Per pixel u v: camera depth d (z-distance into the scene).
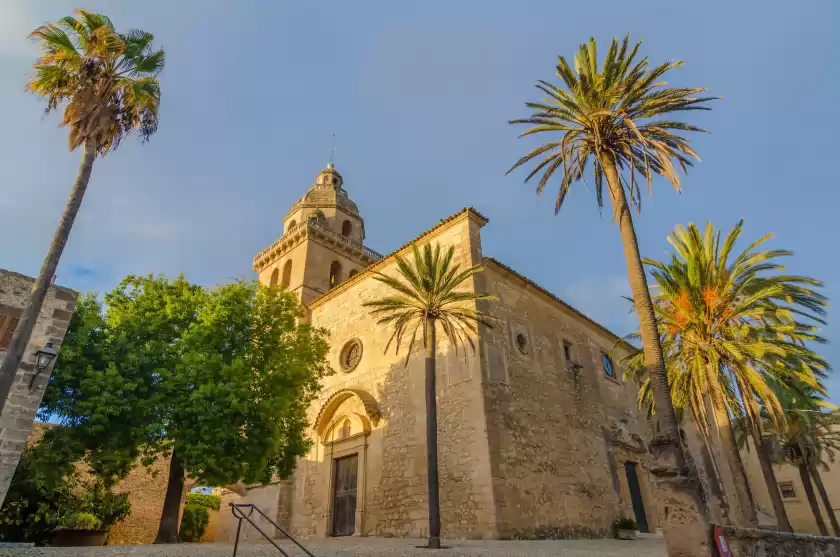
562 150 14.00
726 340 19.34
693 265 20.31
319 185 41.81
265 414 17.42
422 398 21.38
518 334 23.67
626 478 26.20
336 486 23.50
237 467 16.58
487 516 17.42
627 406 30.41
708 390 19.34
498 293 23.69
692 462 9.45
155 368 16.97
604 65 14.34
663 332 21.00
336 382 26.34
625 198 13.98
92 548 12.59
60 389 15.63
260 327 20.48
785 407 28.25
